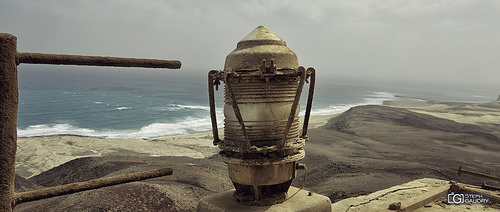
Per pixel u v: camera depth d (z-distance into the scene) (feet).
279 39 15.28
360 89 592.19
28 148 92.27
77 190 8.01
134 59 8.47
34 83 490.49
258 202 14.80
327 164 63.41
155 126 161.68
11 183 7.25
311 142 82.84
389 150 77.46
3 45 6.95
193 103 271.08
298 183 55.01
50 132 145.38
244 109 14.58
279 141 14.75
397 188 27.94
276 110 14.65
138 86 489.67
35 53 7.38
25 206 42.06
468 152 75.51
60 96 316.81
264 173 14.67
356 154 72.43
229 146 14.73
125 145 98.58
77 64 7.85
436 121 140.46
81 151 90.68
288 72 14.21
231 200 15.48
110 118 186.91
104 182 8.30
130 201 37.22
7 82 7.03
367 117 135.64
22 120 176.04
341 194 45.19
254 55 14.55
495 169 61.36
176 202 38.60
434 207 24.26
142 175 8.78
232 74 13.99
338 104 305.32
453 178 52.29
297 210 14.64
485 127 145.28
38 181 63.36
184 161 67.10
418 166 58.75
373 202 24.31
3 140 7.06
